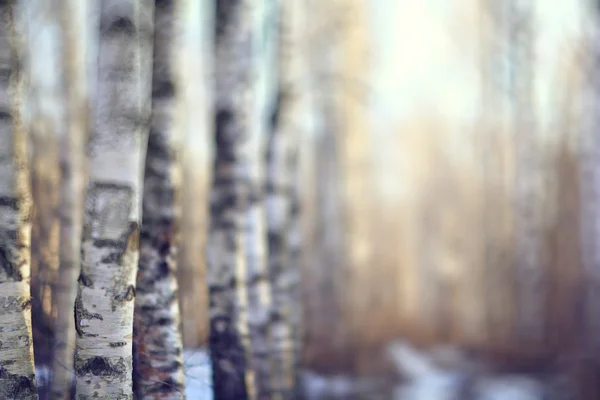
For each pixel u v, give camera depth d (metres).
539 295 19.69
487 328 23.08
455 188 38.84
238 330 7.21
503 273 22.69
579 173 21.61
